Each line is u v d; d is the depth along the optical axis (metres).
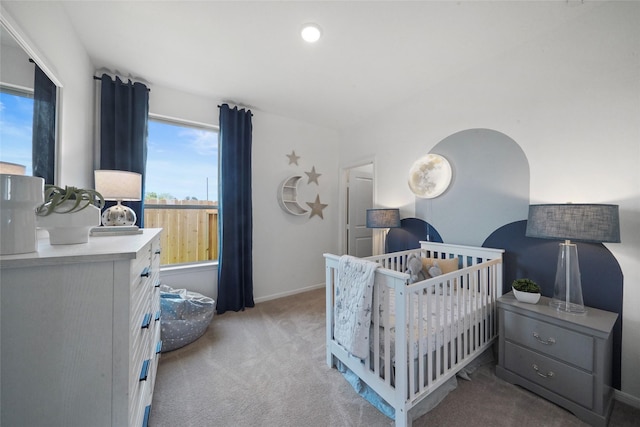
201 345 2.21
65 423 0.73
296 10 1.66
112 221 1.73
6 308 0.68
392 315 1.71
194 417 1.43
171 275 2.78
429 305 1.48
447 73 2.45
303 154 3.77
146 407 1.21
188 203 2.98
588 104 1.73
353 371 1.65
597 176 1.69
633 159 1.56
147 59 2.22
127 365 0.78
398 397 1.33
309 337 2.37
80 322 0.74
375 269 1.46
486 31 1.87
